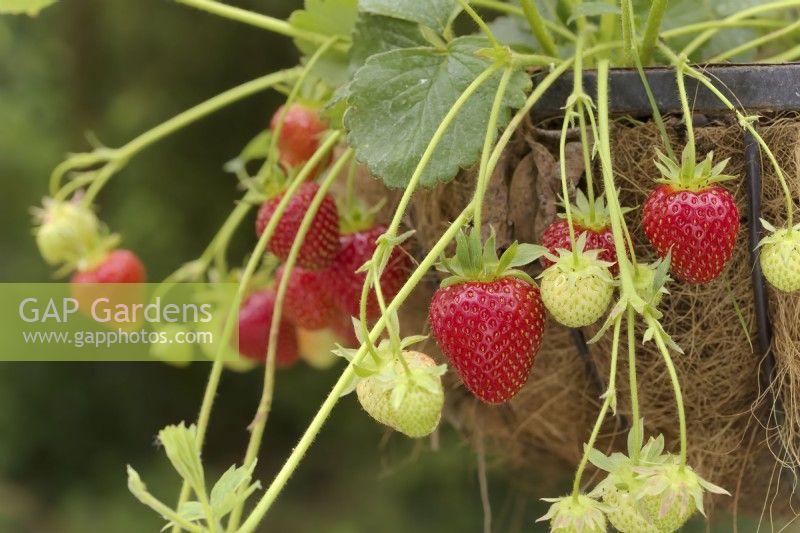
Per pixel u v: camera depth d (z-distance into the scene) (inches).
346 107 29.2
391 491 79.0
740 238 28.0
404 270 30.2
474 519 77.1
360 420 84.0
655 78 27.7
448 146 27.8
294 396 85.2
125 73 86.6
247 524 25.2
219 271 33.4
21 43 87.0
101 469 84.6
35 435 84.0
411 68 28.1
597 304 26.1
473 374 26.7
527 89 27.9
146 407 85.5
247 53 84.8
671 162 26.9
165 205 84.2
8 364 83.4
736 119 27.7
